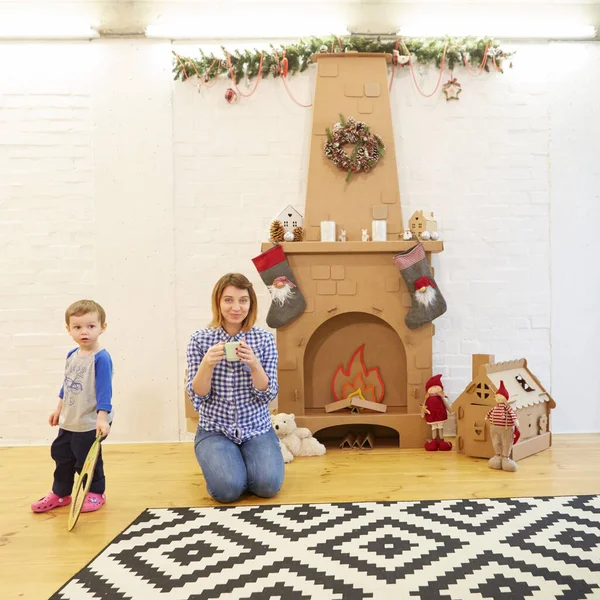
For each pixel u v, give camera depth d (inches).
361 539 86.1
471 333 155.2
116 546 86.0
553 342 155.9
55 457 105.1
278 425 132.8
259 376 107.0
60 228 151.7
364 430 151.4
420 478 115.6
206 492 111.1
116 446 148.5
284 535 88.4
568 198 155.3
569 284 155.8
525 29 153.9
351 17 155.0
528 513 95.0
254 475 105.0
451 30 155.3
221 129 153.3
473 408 130.4
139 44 152.3
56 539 90.5
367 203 145.5
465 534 87.0
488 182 154.6
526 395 133.5
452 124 154.3
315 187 145.9
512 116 154.5
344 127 143.9
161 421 152.9
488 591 70.2
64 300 151.9
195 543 86.4
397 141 153.9
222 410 110.2
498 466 120.6
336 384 146.9
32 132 151.4
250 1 154.3
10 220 151.3
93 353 105.3
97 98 151.8
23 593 73.4
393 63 152.6
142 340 152.6
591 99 155.1
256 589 72.1
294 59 152.1
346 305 140.8
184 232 153.3
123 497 109.0
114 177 152.0
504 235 155.1
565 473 117.6
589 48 155.4
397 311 140.9
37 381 151.8
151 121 152.3
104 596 71.4
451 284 154.8
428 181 154.2
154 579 75.4
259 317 154.4
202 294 153.5
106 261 152.1
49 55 151.6
